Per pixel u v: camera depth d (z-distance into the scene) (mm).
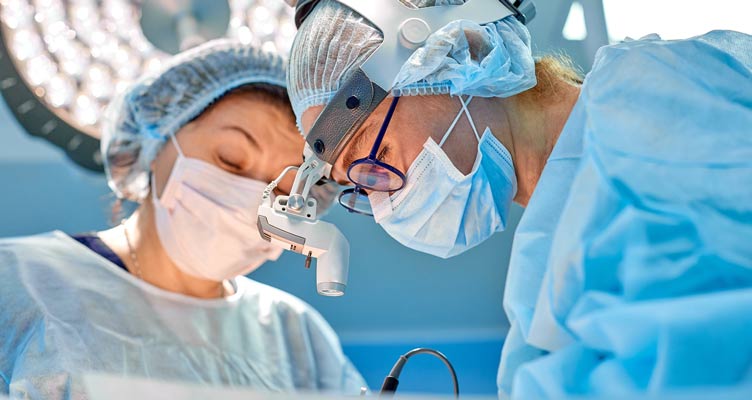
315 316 2287
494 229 1384
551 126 1349
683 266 863
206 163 1982
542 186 1135
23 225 2773
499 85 1329
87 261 1996
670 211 901
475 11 1376
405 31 1331
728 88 1032
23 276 1883
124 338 1877
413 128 1333
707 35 1255
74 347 1780
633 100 1016
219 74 2047
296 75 1449
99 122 2258
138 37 2221
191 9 2193
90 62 2213
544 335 987
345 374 2230
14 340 1784
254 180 1982
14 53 2146
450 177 1318
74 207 2811
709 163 928
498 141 1334
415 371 2668
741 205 894
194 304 2068
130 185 2180
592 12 2393
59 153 2834
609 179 953
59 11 2131
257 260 2049
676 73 1029
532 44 1571
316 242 1527
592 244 925
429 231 1382
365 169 1343
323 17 1437
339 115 1342
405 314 2758
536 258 1093
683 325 784
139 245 2061
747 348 776
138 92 2037
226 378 1962
